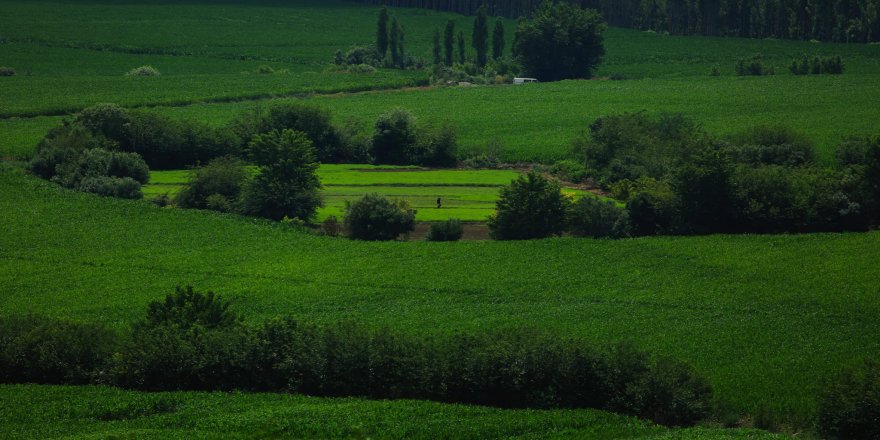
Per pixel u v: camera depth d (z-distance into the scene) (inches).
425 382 4384.8
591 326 5344.5
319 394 4463.6
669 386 4178.2
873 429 3875.5
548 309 5698.8
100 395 4345.5
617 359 4298.7
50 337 4672.7
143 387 4517.7
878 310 5531.5
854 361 4749.0
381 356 4441.4
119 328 5378.9
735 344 5036.9
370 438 3848.4
